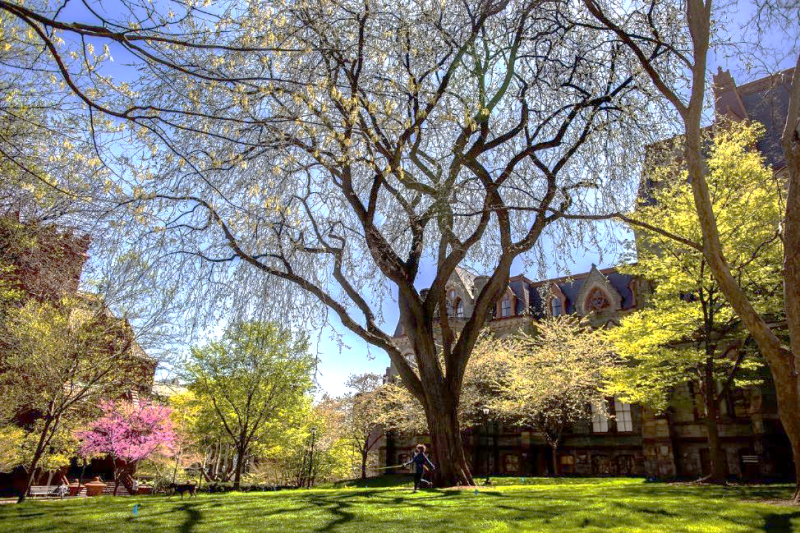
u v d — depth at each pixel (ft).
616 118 50.88
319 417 154.81
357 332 52.08
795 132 35.50
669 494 43.96
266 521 31.73
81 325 64.69
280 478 162.81
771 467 86.28
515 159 52.08
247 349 101.09
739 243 64.23
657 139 53.36
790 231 34.68
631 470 106.52
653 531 26.73
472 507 35.24
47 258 49.80
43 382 64.95
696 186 38.37
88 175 36.99
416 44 39.99
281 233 44.47
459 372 53.67
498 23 47.34
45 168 39.19
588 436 113.50
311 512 35.01
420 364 53.26
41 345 62.44
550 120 55.31
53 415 63.87
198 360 102.42
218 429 108.37
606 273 132.05
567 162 56.59
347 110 34.63
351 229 49.49
